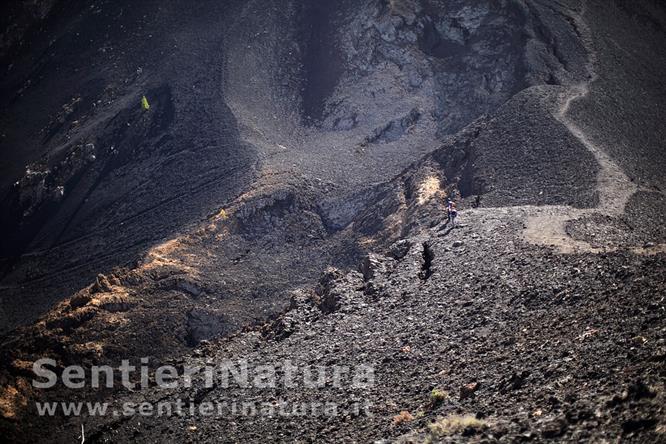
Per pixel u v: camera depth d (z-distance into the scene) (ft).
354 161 361.30
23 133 472.03
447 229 177.17
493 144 282.77
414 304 133.08
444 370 97.40
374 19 435.12
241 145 387.75
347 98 409.90
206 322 259.19
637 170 249.96
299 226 319.88
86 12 549.13
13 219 408.26
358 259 275.80
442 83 402.72
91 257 360.07
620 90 344.08
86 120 457.27
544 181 239.71
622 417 57.00
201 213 344.90
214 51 460.96
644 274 105.40
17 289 355.36
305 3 476.95
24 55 545.03
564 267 125.70
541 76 366.63
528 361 84.33
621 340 76.48
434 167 301.02
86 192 407.44
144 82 462.19
